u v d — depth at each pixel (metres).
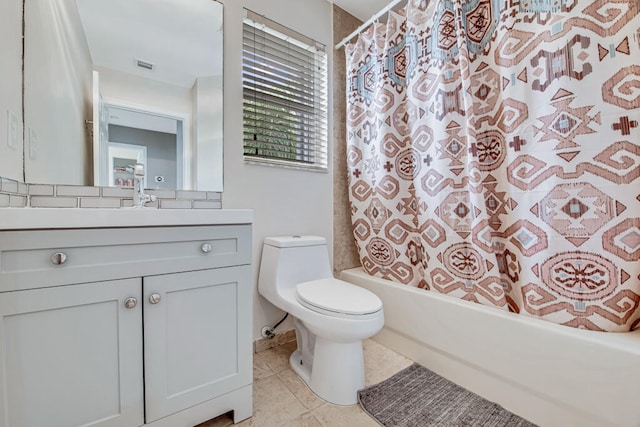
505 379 1.12
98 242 0.81
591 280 0.98
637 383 0.82
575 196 1.00
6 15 0.94
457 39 1.32
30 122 1.06
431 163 1.45
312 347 1.42
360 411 1.14
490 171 1.25
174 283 0.93
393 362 1.48
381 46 1.71
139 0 1.35
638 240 0.90
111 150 1.26
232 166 1.53
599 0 0.94
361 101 1.84
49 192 1.12
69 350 0.77
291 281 1.47
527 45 1.10
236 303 1.06
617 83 0.92
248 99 1.62
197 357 0.97
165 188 1.37
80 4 1.22
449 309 1.31
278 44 1.73
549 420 1.01
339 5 1.96
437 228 1.43
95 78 1.24
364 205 1.84
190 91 1.44
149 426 0.89
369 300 1.19
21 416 0.72
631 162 0.90
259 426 1.06
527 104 1.10
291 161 1.78
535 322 1.06
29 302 0.72
